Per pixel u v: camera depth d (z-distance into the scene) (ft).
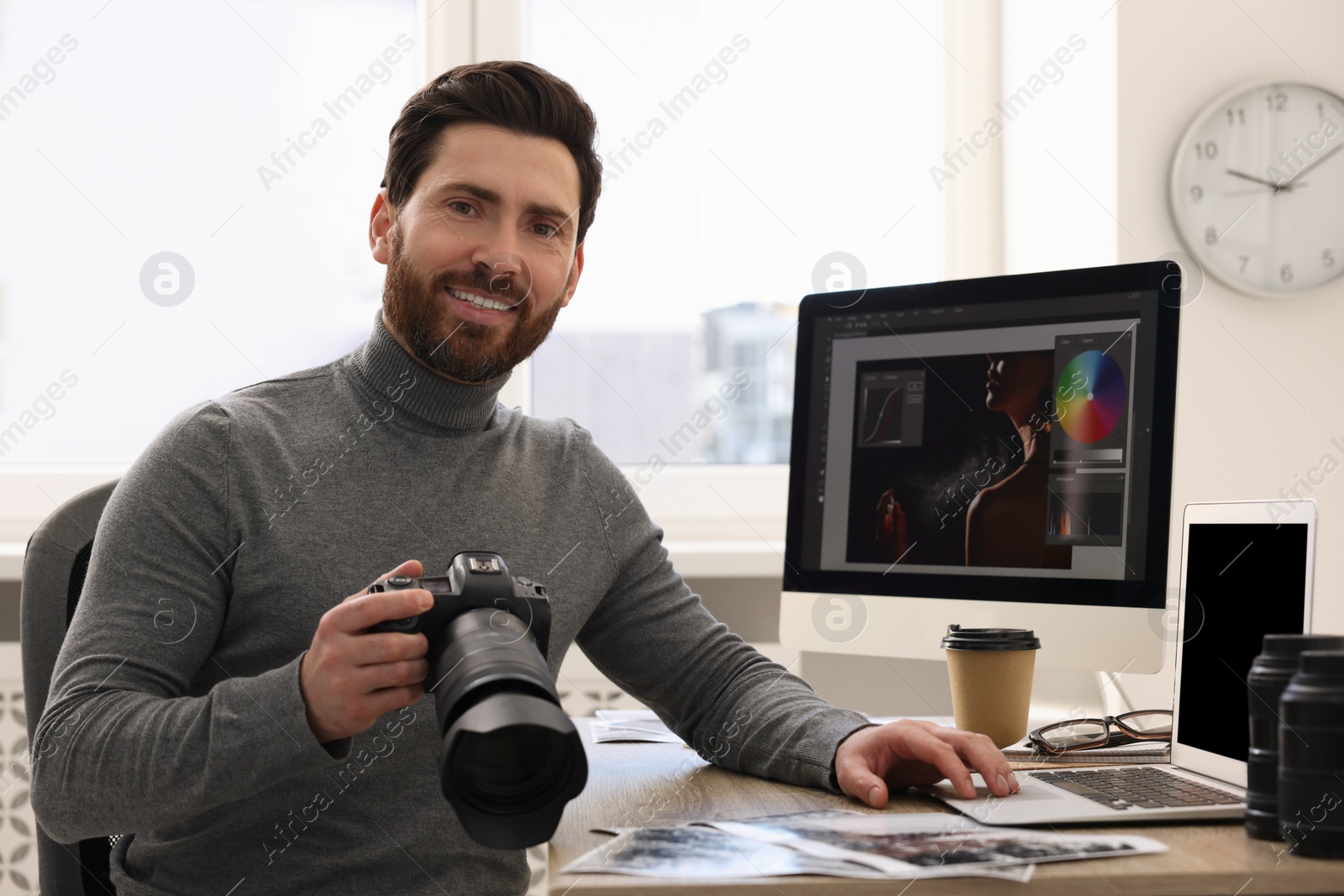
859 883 1.70
